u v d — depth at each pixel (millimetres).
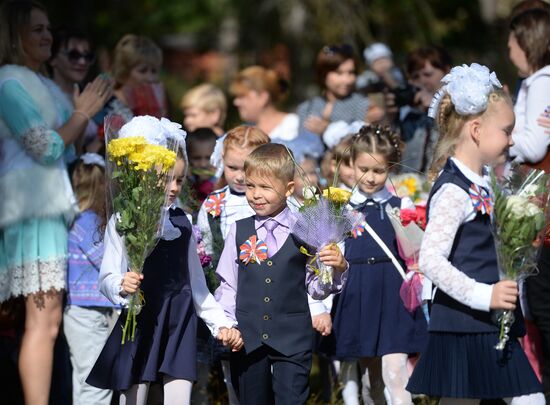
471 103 7551
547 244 9102
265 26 28844
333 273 8297
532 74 10414
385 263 9617
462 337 7414
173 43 34875
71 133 10195
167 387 8156
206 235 9516
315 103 14227
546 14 10414
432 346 7570
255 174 8375
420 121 12922
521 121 10391
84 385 9852
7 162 9883
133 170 7828
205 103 14555
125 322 8141
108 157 8062
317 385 12594
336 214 8188
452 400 7730
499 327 7355
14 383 10391
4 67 10133
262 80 14531
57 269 9758
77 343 9992
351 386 10000
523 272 7426
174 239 8320
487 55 26594
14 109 9875
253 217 8680
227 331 8203
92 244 9859
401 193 11195
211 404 10578
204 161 11656
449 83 7754
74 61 11773
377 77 14742
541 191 7559
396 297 9531
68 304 10016
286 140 12984
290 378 8281
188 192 9883
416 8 26641
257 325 8336
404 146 11656
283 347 8281
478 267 7461
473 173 7613
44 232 9766
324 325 8922
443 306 7516
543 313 9234
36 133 9781
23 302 10102
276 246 8500
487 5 27078
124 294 7922
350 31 26344
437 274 7266
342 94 13734
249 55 29094
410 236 9359
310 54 27484
